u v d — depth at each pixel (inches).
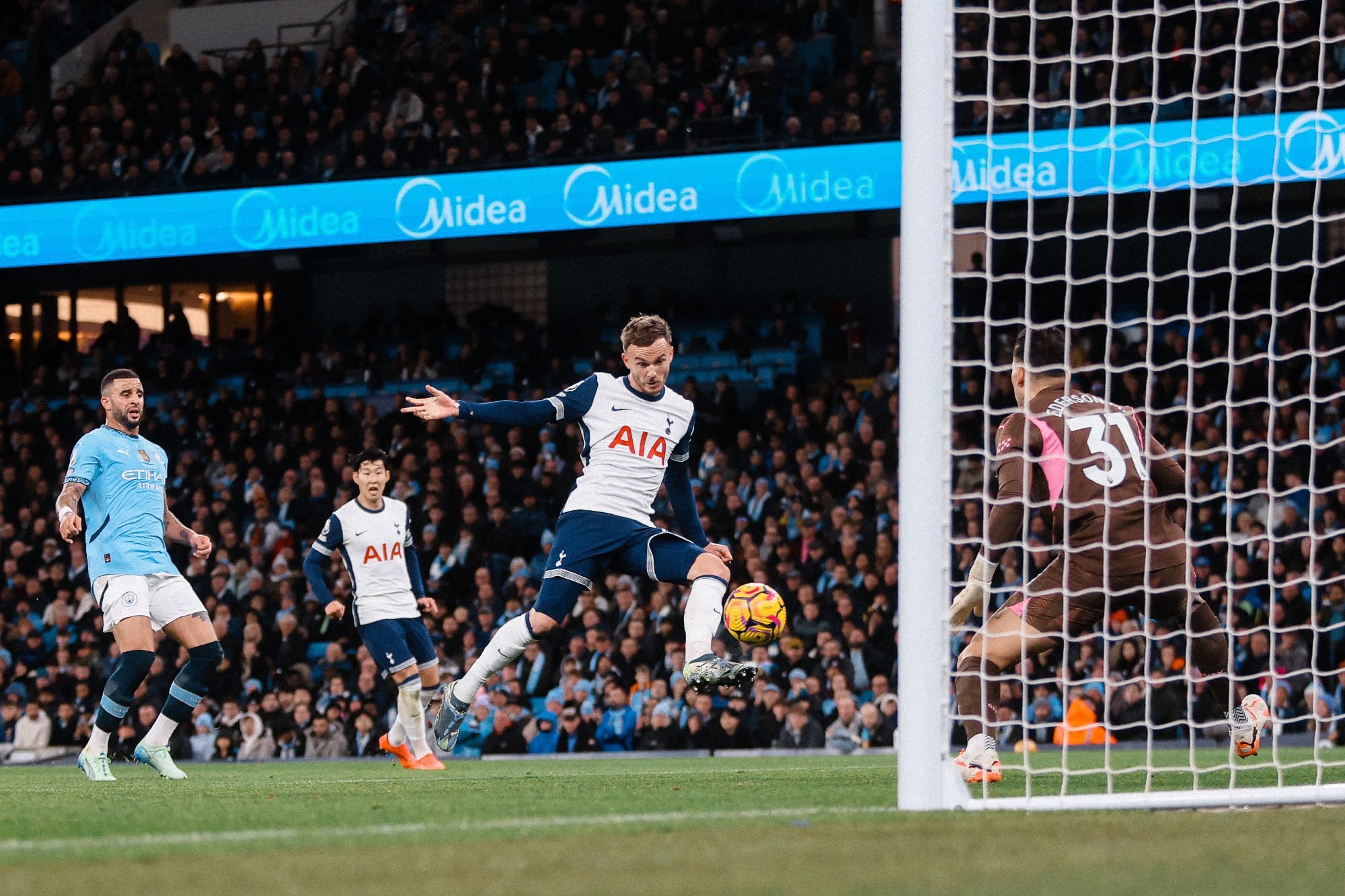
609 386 445.7
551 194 1197.7
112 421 524.1
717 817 294.4
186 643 532.4
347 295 1627.7
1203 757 646.5
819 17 1397.6
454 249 1411.2
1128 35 1178.0
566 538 447.2
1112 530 396.2
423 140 1311.5
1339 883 198.5
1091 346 1240.8
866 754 864.9
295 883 201.3
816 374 1412.4
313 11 1647.4
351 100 1425.9
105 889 197.3
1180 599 409.4
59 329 1616.6
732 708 939.3
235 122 1432.1
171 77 1461.6
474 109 1359.5
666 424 447.8
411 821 296.5
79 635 1144.8
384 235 1225.4
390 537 639.8
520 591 1107.3
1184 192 1157.1
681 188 1176.2
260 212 1250.0
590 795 374.6
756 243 1390.3
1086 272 1321.4
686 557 434.0
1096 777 453.1
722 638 976.9
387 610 641.6
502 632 459.8
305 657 1085.8
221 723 1029.8
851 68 1315.2
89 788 470.9
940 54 322.7
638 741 957.2
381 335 1525.6
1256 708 426.0
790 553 1090.1
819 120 1238.9
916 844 243.6
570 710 969.5
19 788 477.7
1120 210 1211.2
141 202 1277.1
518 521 1221.1
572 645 1010.7
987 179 368.2
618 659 1007.0
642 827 274.2
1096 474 396.8
